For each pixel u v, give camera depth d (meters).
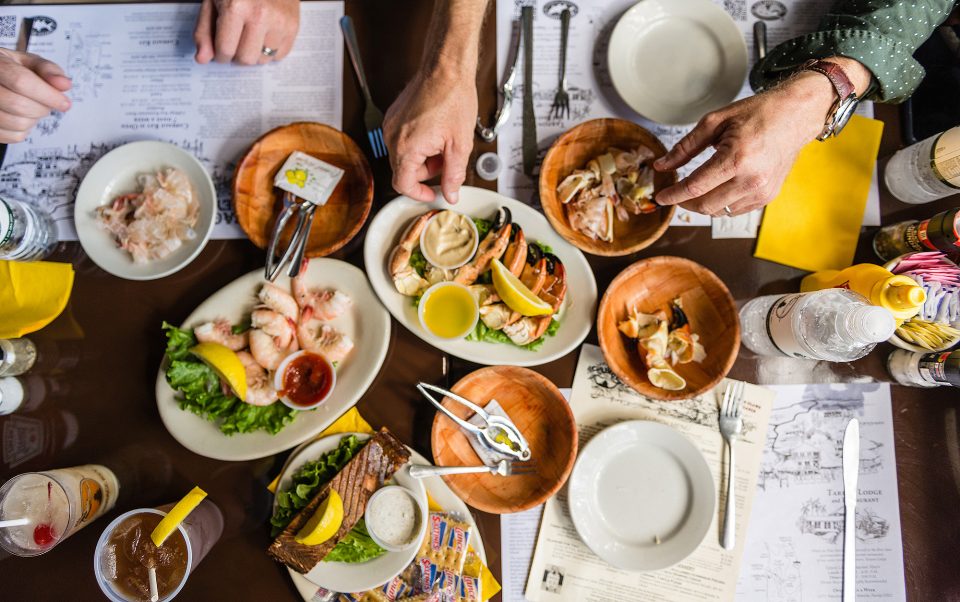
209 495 1.21
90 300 1.26
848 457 1.21
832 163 1.29
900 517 1.24
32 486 1.09
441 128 1.11
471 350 1.22
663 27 1.31
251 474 1.22
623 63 1.30
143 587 1.07
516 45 1.32
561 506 1.24
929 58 1.32
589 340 1.27
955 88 1.30
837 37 1.15
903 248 1.22
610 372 1.26
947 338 1.14
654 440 1.23
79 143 1.30
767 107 1.07
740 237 1.29
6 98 1.15
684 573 1.23
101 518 1.21
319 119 1.31
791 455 1.25
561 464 1.19
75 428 1.23
